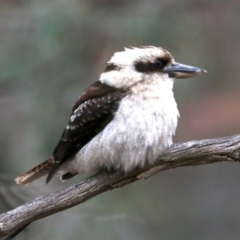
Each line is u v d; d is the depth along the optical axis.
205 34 13.95
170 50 13.37
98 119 9.41
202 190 16.52
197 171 16.58
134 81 9.35
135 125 9.16
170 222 15.82
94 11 13.54
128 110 9.21
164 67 9.56
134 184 13.30
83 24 13.32
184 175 16.38
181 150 9.27
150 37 13.34
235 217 16.52
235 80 15.09
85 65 13.32
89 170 9.54
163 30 13.37
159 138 9.20
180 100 13.81
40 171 10.30
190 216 16.14
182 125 15.71
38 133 12.91
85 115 9.49
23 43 13.24
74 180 12.48
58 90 13.13
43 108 13.02
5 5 13.56
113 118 9.27
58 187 12.36
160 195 14.96
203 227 16.14
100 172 9.45
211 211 16.38
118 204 12.95
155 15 13.41
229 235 16.34
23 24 13.34
